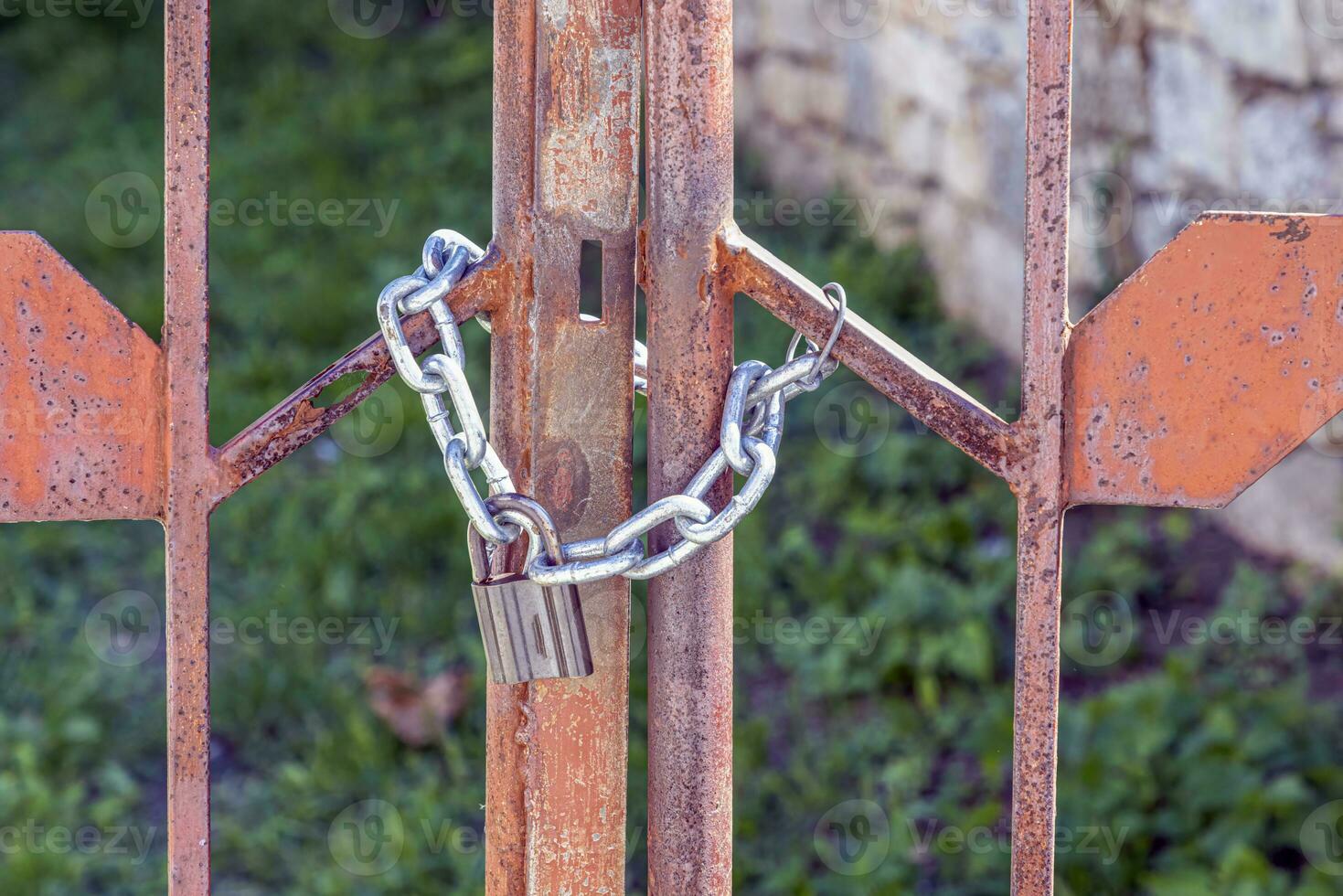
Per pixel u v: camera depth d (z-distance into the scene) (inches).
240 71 422.0
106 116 393.4
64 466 52.2
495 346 54.7
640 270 55.2
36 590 191.5
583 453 55.0
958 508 198.5
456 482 49.2
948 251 272.5
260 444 52.2
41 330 51.3
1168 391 52.3
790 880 134.0
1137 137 214.2
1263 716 148.6
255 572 190.9
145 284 281.7
